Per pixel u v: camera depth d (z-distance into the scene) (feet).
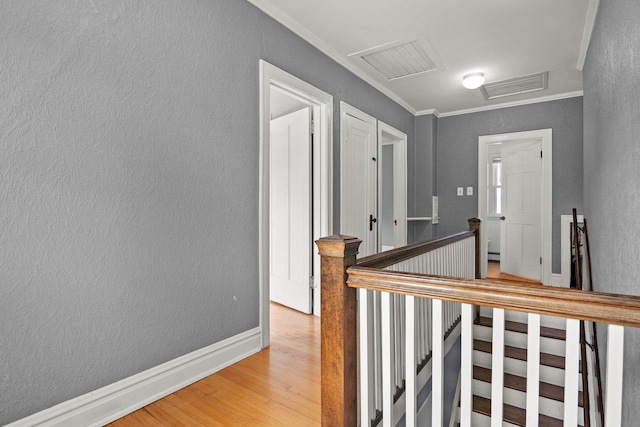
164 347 5.90
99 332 5.07
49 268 4.57
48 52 4.53
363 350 4.26
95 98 4.99
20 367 4.34
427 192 16.05
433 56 10.35
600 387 6.36
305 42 9.04
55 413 4.62
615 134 5.65
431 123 15.85
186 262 6.23
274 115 12.30
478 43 9.57
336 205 10.43
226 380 6.43
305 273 10.51
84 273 4.90
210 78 6.59
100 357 5.08
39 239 4.49
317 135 10.02
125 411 5.34
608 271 6.27
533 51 10.03
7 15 4.21
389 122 13.70
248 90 7.41
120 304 5.30
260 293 7.76
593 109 8.32
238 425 5.16
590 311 2.86
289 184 10.98
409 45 9.71
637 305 2.66
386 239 18.52
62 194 4.68
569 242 13.50
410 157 15.78
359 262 4.59
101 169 5.06
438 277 3.67
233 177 7.09
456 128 16.19
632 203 4.55
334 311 4.25
